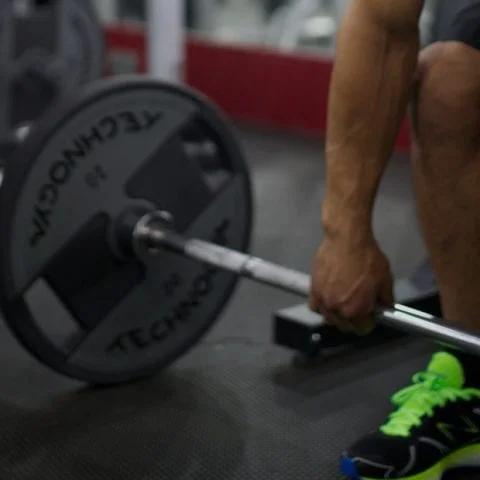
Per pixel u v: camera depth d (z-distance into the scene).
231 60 4.52
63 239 1.58
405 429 1.30
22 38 3.30
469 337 1.17
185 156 1.70
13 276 1.52
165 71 3.37
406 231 2.81
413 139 1.26
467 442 1.33
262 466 1.40
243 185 1.79
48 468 1.40
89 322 1.63
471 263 1.25
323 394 1.66
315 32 4.46
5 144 3.18
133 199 1.64
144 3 5.41
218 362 1.81
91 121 1.56
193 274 1.73
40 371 1.77
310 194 3.28
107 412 1.58
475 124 1.18
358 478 1.28
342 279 1.16
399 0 1.11
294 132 4.32
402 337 1.91
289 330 1.81
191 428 1.53
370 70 1.14
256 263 1.47
